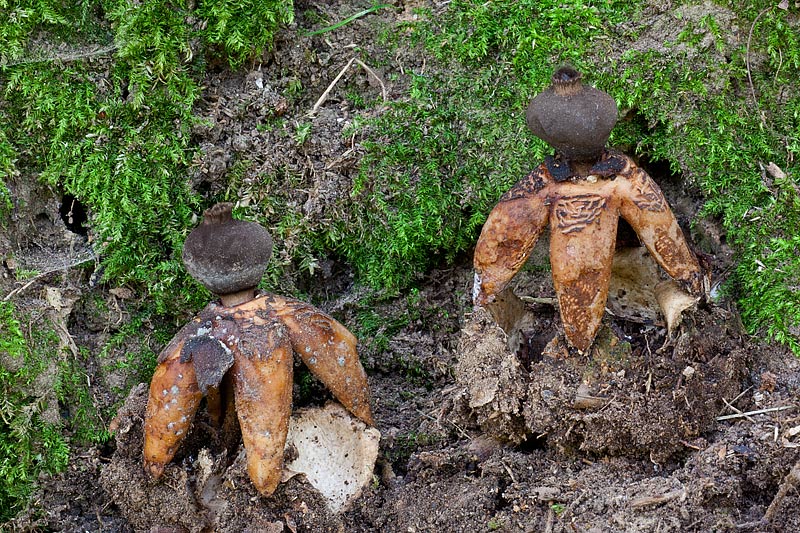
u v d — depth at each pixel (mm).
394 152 470
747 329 446
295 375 458
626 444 422
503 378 425
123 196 461
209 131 469
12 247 459
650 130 469
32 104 459
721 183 458
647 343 428
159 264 466
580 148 404
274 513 420
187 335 415
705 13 462
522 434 431
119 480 430
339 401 430
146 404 433
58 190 466
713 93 460
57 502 451
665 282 427
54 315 459
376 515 427
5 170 456
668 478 416
